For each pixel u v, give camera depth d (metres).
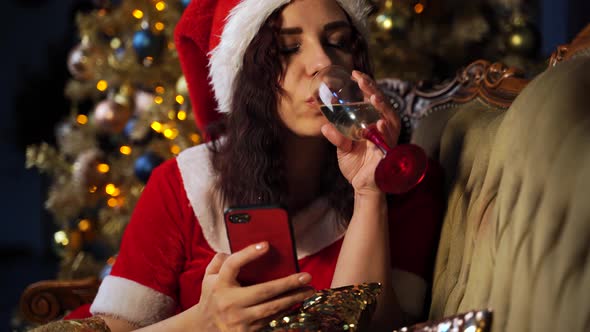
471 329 0.89
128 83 2.95
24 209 6.13
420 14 2.68
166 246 1.39
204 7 1.45
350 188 1.36
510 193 0.95
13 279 5.27
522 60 2.65
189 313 1.12
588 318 0.71
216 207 1.38
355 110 1.10
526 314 0.81
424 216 1.34
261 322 1.05
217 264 1.09
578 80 0.91
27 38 6.23
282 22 1.26
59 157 3.13
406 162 1.00
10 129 5.98
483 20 2.67
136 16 2.79
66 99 5.68
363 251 1.23
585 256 0.74
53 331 1.21
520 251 0.87
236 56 1.30
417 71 2.65
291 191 1.38
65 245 3.04
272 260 1.03
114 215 2.96
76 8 3.26
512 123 1.02
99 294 1.36
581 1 3.34
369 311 1.07
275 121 1.29
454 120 1.39
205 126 1.61
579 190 0.78
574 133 0.84
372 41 2.55
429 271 1.34
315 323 1.02
